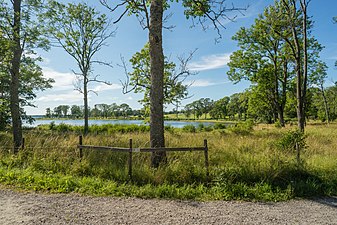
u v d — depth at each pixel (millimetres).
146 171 6230
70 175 6301
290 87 29000
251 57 28547
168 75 15180
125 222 3797
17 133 10891
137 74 16250
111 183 5715
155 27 7301
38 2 11078
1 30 10531
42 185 5660
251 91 31016
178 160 7055
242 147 9906
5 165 7352
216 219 3975
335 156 8570
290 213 4305
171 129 25641
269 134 16859
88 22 23031
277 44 26781
